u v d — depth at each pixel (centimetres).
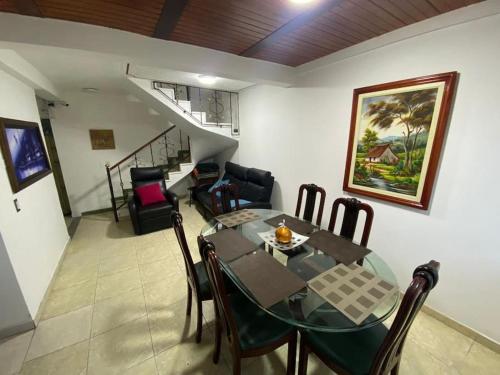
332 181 255
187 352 159
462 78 151
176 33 178
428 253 185
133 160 475
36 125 256
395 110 186
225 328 126
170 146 516
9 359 154
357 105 212
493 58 139
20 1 129
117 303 204
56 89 343
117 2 134
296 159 303
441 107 160
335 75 231
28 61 227
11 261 167
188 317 188
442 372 145
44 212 246
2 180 170
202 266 187
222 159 529
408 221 193
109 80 323
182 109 363
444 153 166
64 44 158
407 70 177
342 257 148
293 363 132
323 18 156
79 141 419
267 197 347
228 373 145
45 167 269
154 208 350
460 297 171
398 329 86
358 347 113
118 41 173
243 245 163
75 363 151
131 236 340
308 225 196
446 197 169
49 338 169
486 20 138
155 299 209
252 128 394
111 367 149
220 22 161
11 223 176
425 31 161
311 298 115
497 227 149
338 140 240
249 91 385
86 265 264
